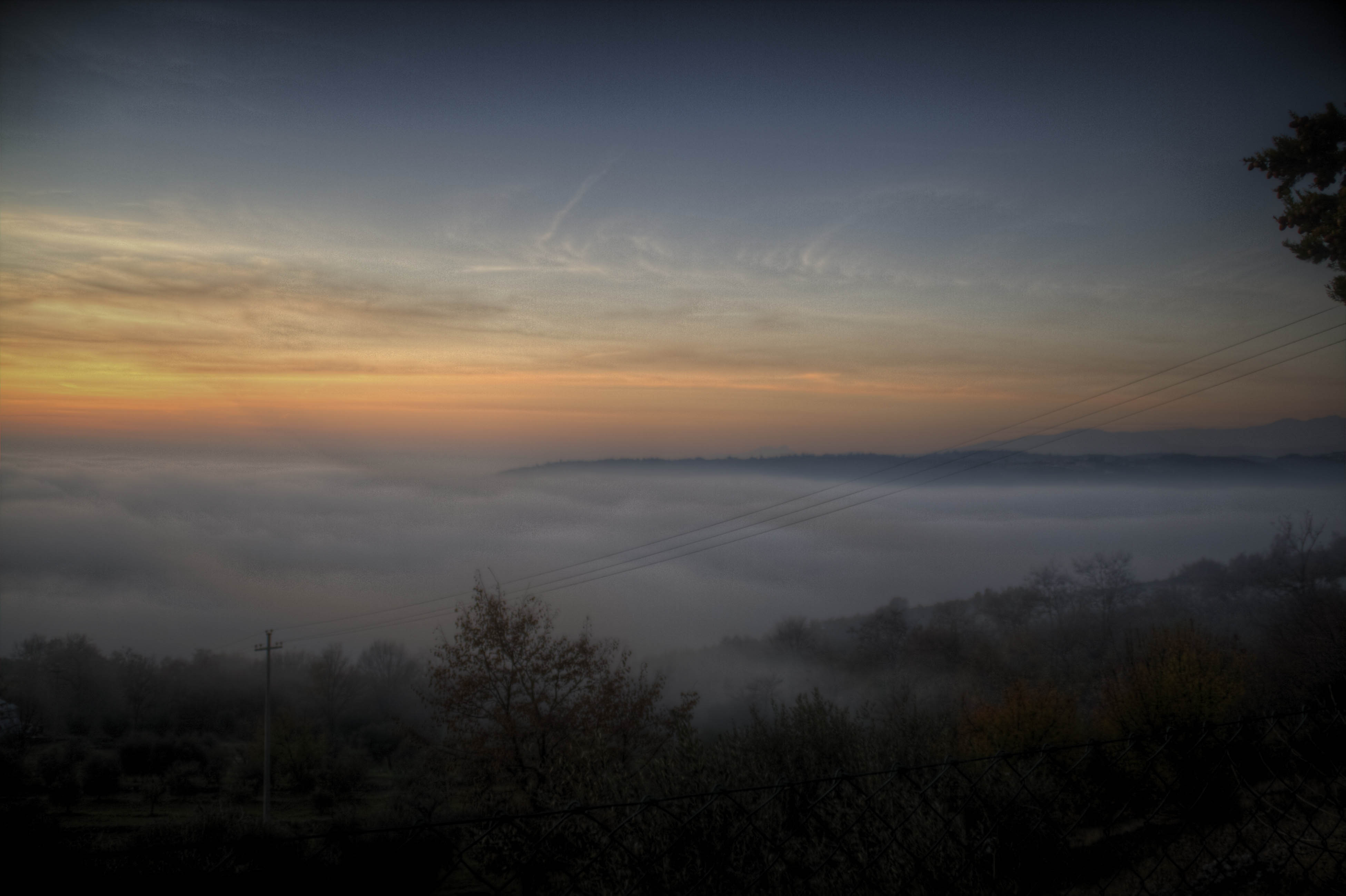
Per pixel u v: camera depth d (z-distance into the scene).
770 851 5.53
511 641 20.30
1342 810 4.64
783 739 11.14
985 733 20.80
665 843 5.82
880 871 5.63
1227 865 4.68
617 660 20.67
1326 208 19.55
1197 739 4.60
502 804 16.83
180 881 4.28
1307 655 22.94
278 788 41.84
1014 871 4.80
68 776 33.16
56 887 4.43
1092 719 23.73
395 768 43.12
